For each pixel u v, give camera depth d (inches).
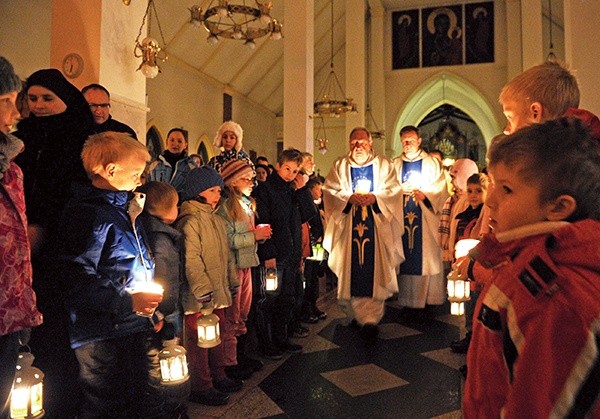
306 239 202.7
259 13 283.6
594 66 174.9
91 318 86.0
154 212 108.3
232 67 640.4
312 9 379.6
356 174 209.2
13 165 65.7
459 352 177.8
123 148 88.5
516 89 62.1
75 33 185.2
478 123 850.1
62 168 93.2
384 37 789.9
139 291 86.1
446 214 210.4
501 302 37.2
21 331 67.2
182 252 119.0
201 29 530.9
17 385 71.4
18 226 63.3
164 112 533.6
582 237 34.3
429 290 231.0
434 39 772.6
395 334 203.3
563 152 36.4
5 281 60.4
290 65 368.8
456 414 125.7
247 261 142.0
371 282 202.5
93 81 183.0
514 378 34.1
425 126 932.6
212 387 129.6
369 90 764.6
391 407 129.8
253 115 756.0
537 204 37.3
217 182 127.6
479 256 41.2
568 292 32.9
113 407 88.2
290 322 196.2
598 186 36.6
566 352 31.8
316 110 505.4
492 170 40.4
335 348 182.1
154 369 100.3
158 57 205.0
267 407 127.2
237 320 139.0
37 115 96.1
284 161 173.9
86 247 83.4
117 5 192.2
